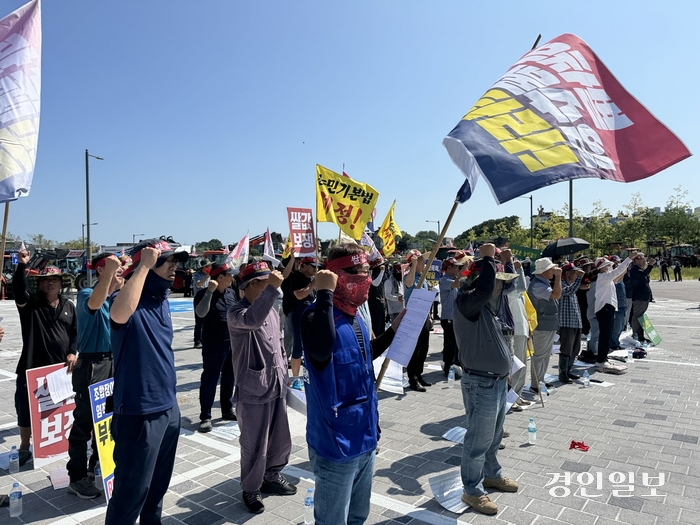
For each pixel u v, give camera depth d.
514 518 3.59
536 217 47.28
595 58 3.56
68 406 4.71
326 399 2.34
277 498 3.97
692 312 17.56
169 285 3.14
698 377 8.06
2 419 5.98
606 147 3.09
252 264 3.95
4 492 4.06
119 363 2.90
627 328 13.62
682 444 5.03
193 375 8.35
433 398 6.98
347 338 2.45
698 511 3.65
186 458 4.81
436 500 3.87
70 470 4.01
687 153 2.99
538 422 5.79
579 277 7.79
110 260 2.99
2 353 10.82
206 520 3.61
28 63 3.82
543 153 2.92
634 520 3.53
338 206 7.66
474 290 3.58
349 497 2.41
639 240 47.56
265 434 3.75
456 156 2.97
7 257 26.77
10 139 3.58
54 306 4.66
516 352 6.18
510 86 3.37
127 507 2.84
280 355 3.98
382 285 8.24
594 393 7.11
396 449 5.02
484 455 3.75
